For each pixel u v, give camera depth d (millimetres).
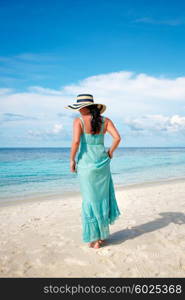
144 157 36156
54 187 11875
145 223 5094
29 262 3514
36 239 4395
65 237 4430
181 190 9398
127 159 31078
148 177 14758
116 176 15258
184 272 3189
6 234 4758
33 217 6113
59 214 6301
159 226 4871
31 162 30000
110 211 3943
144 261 3443
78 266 3367
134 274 3158
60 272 3240
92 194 3693
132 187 11188
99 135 3758
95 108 3754
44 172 18438
